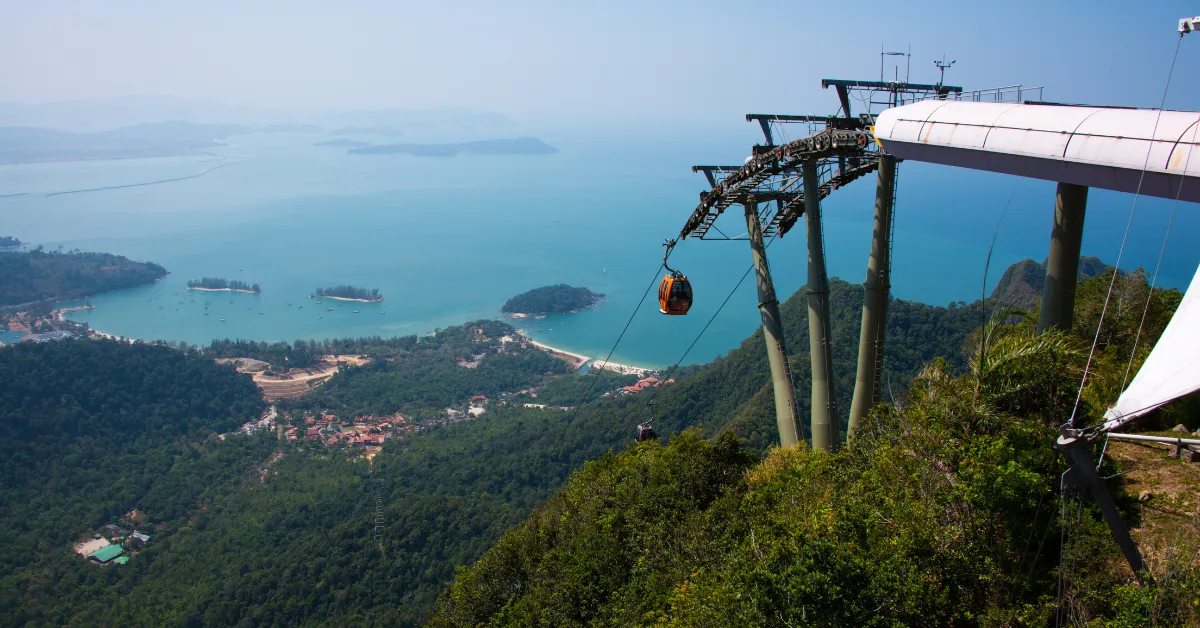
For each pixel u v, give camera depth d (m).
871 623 10.23
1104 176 12.86
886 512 13.11
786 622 10.38
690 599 13.86
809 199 22.97
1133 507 12.05
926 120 17.55
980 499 11.83
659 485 24.61
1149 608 9.18
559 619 21.00
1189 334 8.98
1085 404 13.97
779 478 19.69
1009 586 11.33
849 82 21.00
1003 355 14.21
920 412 14.28
